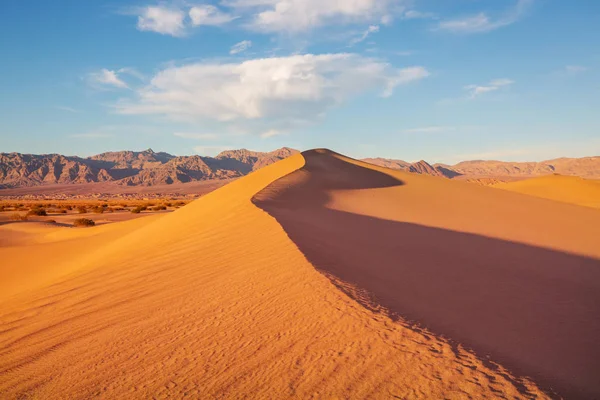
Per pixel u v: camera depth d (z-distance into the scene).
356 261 10.26
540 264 12.52
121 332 6.97
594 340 6.26
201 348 5.75
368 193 32.06
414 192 34.62
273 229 14.24
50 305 10.32
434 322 6.12
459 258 12.13
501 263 12.03
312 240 12.42
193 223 22.20
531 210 30.75
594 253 16.08
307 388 4.41
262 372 4.86
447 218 23.36
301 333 5.70
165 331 6.62
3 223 45.03
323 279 7.82
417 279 9.07
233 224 17.33
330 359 4.93
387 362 4.76
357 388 4.30
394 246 13.29
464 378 4.43
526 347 5.68
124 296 9.52
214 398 4.48
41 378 5.71
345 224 17.55
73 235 35.69
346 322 5.87
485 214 26.39
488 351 5.23
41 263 23.53
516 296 8.47
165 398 4.63
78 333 7.45
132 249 19.66
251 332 5.98
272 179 36.00
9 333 8.46
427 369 4.58
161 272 11.30
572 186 82.25
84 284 12.14
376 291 7.52
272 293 7.51
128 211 74.38
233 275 9.31
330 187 32.97
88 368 5.75
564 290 9.41
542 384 4.48
